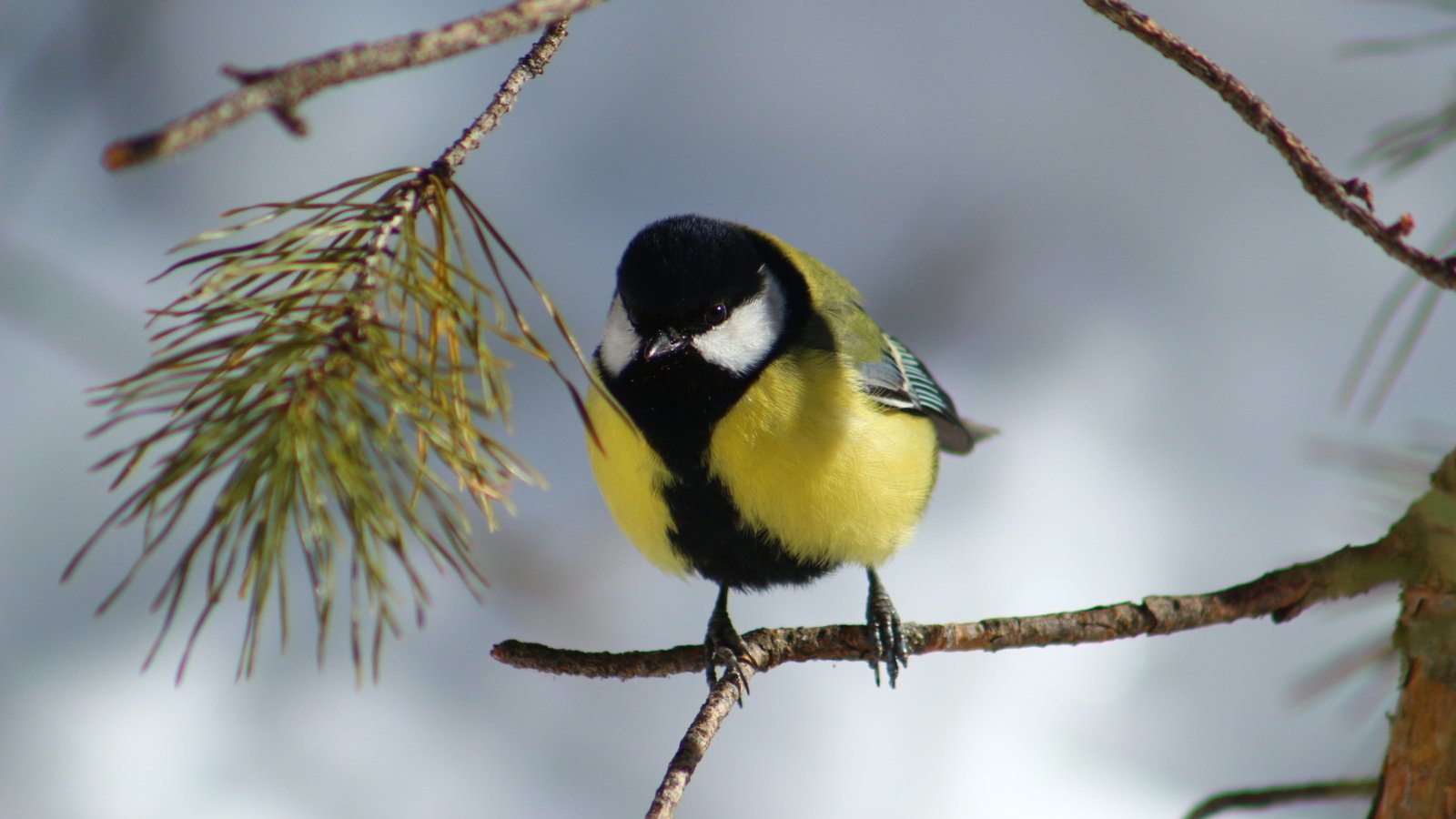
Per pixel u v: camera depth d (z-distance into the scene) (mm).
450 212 3959
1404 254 3967
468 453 3955
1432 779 3971
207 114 2691
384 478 3953
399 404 3949
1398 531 3975
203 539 3773
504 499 3957
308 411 3922
